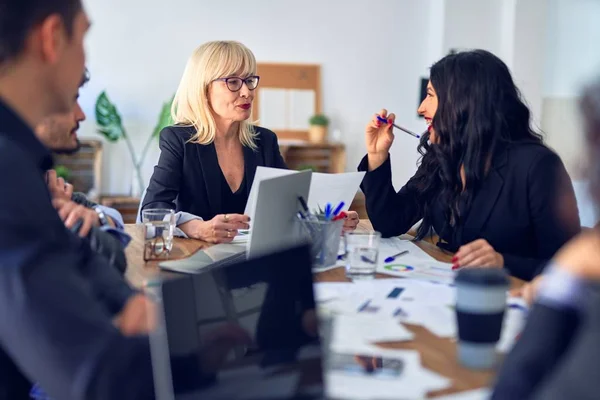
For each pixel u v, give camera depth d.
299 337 0.91
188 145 2.46
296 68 5.29
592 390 0.59
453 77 1.80
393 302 1.22
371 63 5.38
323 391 0.86
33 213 0.76
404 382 0.88
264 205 1.49
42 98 0.89
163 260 1.64
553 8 5.19
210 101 2.47
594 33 5.05
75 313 0.74
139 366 0.79
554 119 5.28
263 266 0.97
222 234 1.89
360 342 1.01
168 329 0.99
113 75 5.08
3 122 0.86
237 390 0.94
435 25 5.29
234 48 2.45
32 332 0.72
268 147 2.67
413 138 5.48
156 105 5.16
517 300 1.22
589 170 0.63
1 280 0.72
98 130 4.90
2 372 0.87
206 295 0.99
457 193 1.84
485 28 5.20
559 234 1.66
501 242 1.76
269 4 5.21
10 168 0.77
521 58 5.11
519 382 0.71
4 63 0.84
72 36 0.88
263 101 5.27
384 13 5.34
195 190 2.46
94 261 1.13
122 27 5.05
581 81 0.65
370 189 2.01
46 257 0.75
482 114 1.76
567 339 0.70
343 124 5.41
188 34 5.14
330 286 1.34
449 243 1.86
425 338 1.03
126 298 1.06
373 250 1.42
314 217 1.58
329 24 5.30
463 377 0.89
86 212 1.34
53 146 1.40
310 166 5.28
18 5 0.82
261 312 0.95
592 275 0.69
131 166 5.18
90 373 0.73
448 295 1.27
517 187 1.74
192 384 0.97
